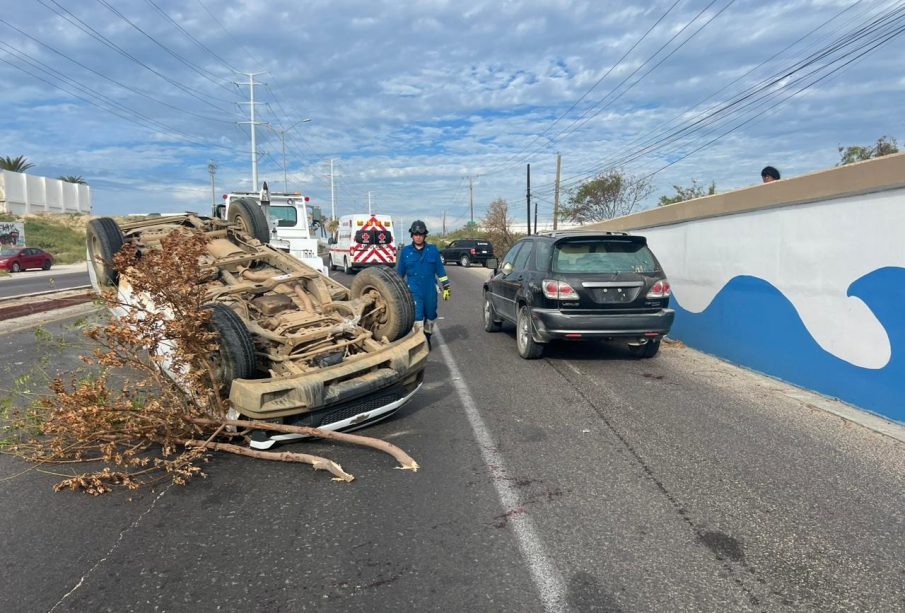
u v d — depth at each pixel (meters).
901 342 5.46
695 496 4.02
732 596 2.94
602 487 4.17
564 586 3.01
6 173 58.47
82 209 72.94
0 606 2.83
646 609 2.84
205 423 4.61
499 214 48.94
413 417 5.76
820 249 6.43
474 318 12.62
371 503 3.93
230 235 7.69
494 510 3.83
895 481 4.26
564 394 6.57
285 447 4.86
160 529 3.59
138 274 4.54
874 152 26.56
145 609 2.83
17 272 32.78
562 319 7.59
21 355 8.29
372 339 5.73
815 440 5.09
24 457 4.58
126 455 4.63
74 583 3.03
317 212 16.59
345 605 2.86
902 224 5.41
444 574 3.12
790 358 6.97
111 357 4.57
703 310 8.88
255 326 5.17
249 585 3.02
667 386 6.93
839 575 3.12
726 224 8.24
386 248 26.55
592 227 15.20
